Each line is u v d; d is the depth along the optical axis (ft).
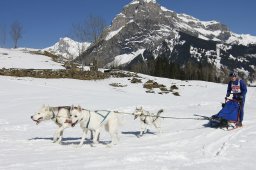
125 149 35.14
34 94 93.91
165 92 138.62
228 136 42.01
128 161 29.91
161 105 84.43
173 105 85.81
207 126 50.01
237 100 48.37
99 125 37.14
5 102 79.25
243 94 48.29
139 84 148.56
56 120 39.17
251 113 68.64
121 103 84.89
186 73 364.17
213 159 31.30
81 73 150.71
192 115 64.54
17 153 32.63
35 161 29.32
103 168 27.50
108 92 118.52
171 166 28.55
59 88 112.37
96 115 36.88
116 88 135.44
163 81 165.68
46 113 38.88
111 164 28.84
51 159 30.22
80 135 44.62
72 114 35.86
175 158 31.40
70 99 87.66
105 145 37.19
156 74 332.19
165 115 63.21
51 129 48.98
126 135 44.68
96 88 128.47
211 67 448.65
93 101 86.02
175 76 335.26
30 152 33.22
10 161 29.19
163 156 31.55
